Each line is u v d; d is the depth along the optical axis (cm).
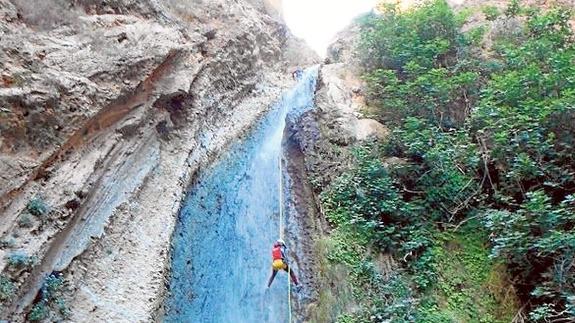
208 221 1208
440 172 1000
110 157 986
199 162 1320
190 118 1367
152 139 1190
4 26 834
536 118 942
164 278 934
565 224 799
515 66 1232
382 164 1054
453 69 1330
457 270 896
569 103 913
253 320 961
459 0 1995
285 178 1202
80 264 814
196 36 1602
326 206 1028
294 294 931
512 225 809
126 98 1081
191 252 1079
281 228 1108
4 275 652
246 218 1261
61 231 784
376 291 869
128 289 846
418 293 868
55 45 931
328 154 1155
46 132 817
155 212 1041
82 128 909
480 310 839
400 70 1414
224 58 1747
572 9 1539
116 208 941
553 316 716
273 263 966
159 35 1288
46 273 740
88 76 955
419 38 1417
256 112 1853
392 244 944
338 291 882
